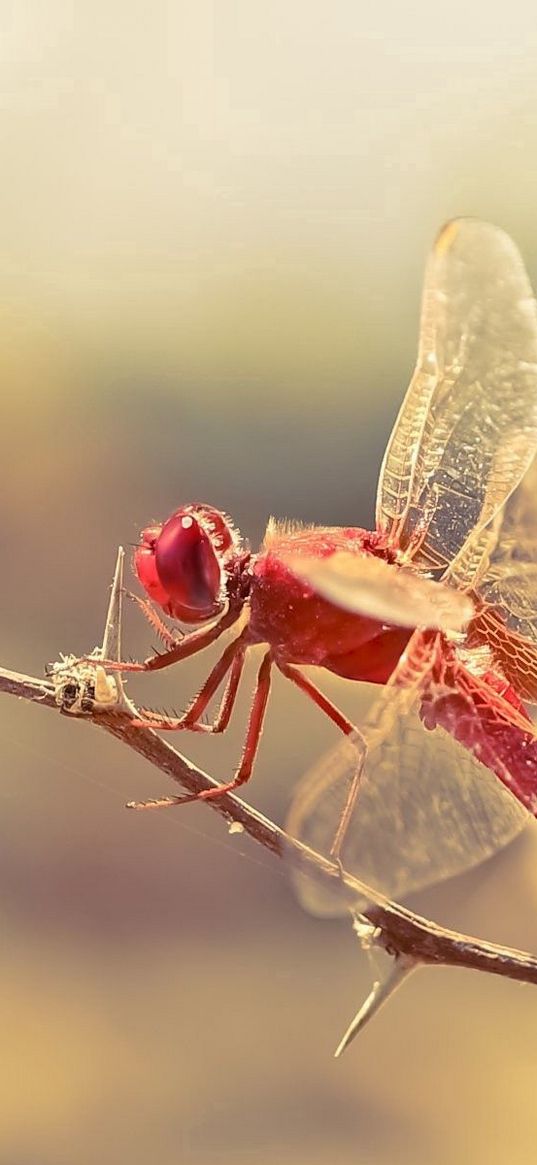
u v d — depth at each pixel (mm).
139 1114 190
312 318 399
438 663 129
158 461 340
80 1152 183
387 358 388
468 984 223
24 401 352
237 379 371
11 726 252
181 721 130
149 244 425
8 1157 182
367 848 125
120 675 126
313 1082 198
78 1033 206
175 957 222
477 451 132
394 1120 190
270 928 229
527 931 191
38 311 381
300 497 333
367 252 426
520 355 133
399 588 128
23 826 237
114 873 233
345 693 148
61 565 301
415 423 133
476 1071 201
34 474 330
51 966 216
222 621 131
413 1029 212
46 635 278
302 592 130
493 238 134
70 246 414
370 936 125
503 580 131
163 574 131
